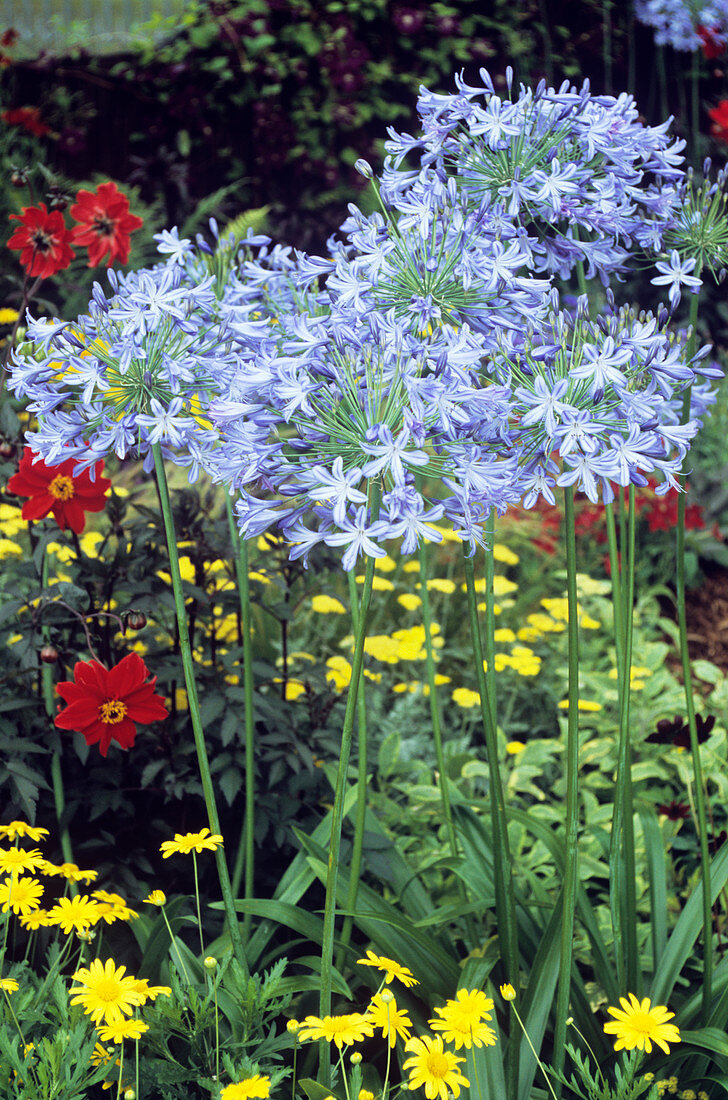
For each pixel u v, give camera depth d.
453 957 2.11
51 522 2.19
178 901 1.81
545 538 4.38
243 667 2.29
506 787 2.98
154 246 5.70
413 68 6.55
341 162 6.46
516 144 1.64
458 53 6.45
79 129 6.59
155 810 2.30
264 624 3.34
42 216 2.31
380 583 3.32
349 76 6.27
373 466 1.32
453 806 2.27
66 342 1.62
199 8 6.60
